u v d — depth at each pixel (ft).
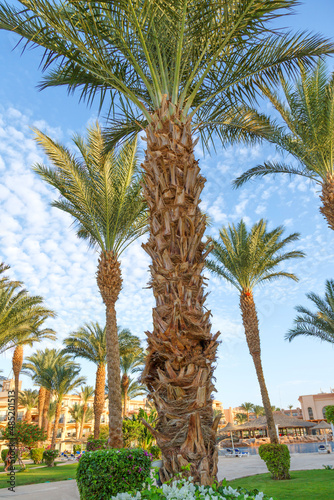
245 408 261.85
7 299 61.16
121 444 39.06
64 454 130.82
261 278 57.88
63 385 106.32
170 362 11.19
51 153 39.06
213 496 8.38
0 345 64.80
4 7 15.66
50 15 15.08
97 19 15.75
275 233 55.06
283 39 18.95
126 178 41.50
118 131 23.71
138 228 45.88
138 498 8.70
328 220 36.58
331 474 38.60
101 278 43.06
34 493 31.19
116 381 40.83
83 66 17.28
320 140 36.22
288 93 37.37
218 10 16.48
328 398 187.62
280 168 41.16
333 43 19.63
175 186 13.35
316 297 60.34
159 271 12.40
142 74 16.31
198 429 10.37
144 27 15.72
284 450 39.93
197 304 12.07
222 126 24.34
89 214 42.91
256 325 55.21
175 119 14.83
